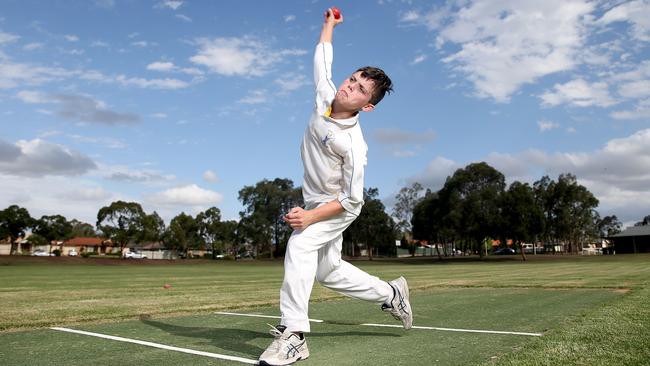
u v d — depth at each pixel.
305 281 3.11
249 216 74.06
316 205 3.40
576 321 4.71
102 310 5.99
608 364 2.82
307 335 4.15
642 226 81.44
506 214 55.34
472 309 6.23
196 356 3.24
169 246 88.12
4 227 71.00
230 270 30.33
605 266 30.12
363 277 3.67
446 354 3.27
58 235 78.38
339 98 3.24
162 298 7.94
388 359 3.12
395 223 73.00
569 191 69.69
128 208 72.94
